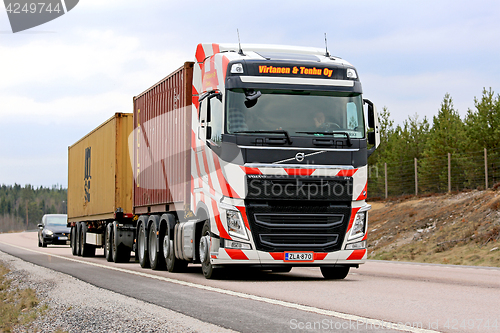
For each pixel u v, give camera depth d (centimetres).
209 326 657
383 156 4731
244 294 952
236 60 1186
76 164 2900
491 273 1434
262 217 1145
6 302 1126
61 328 737
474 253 2228
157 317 734
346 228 1177
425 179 3731
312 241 1162
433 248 2523
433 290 1010
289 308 789
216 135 1188
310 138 1166
